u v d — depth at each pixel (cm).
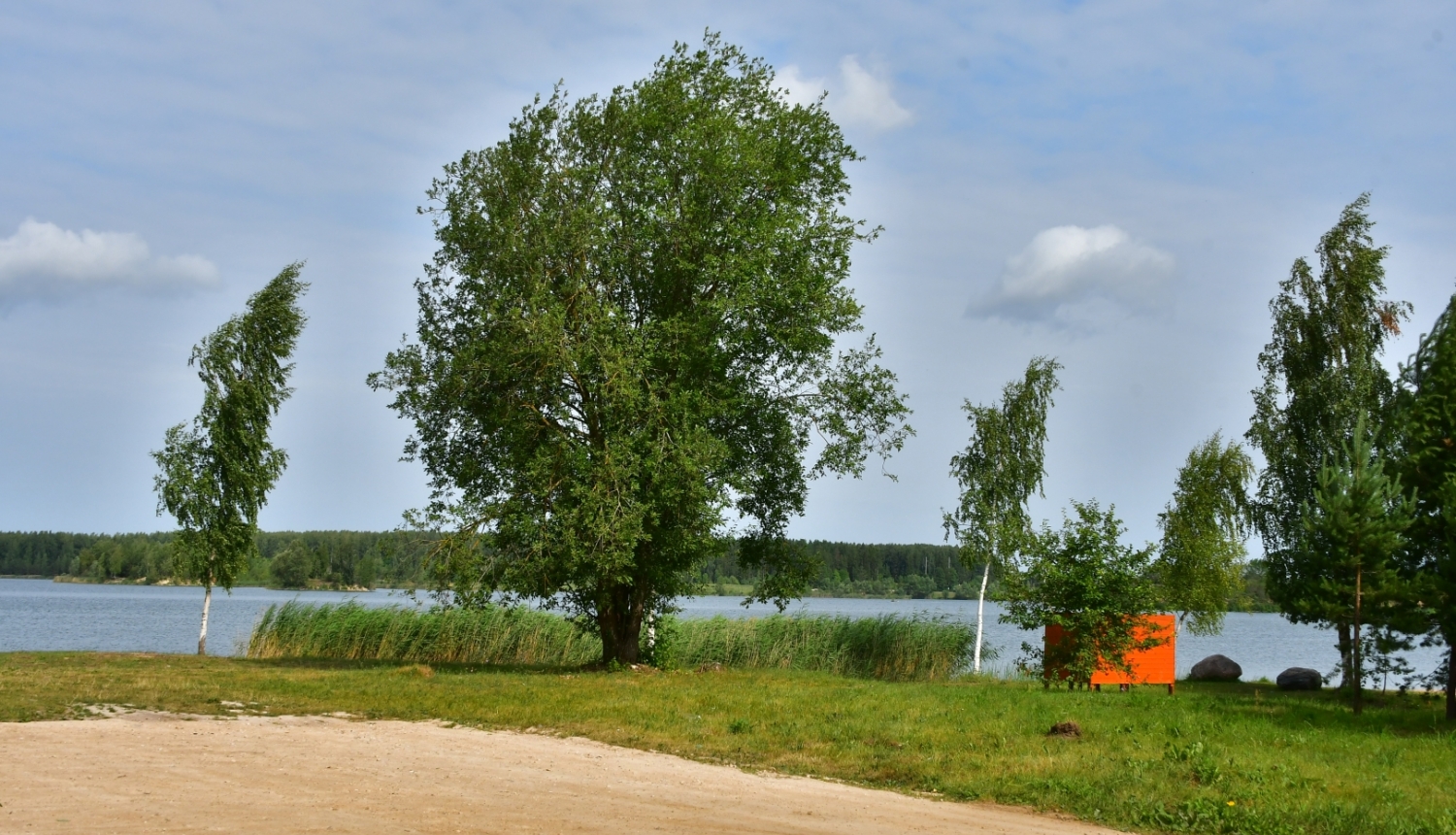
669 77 2611
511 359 2388
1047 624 2277
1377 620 1789
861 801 1045
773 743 1364
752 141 2575
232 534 2756
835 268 2609
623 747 1341
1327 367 2845
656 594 2727
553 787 1023
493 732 1428
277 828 775
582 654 3080
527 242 2478
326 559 8694
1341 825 970
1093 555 2241
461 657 3006
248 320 2809
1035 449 3362
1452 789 1145
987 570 3334
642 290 2620
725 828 868
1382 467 1808
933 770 1202
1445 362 1791
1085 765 1216
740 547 2841
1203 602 3309
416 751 1215
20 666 2142
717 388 2533
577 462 2286
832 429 2694
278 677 2052
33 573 14088
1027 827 956
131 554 11194
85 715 1419
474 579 2328
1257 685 2791
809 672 2692
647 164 2591
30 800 837
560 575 2330
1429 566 1836
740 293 2402
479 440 2606
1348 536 1766
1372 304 2853
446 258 2623
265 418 2830
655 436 2400
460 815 864
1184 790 1099
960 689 2106
